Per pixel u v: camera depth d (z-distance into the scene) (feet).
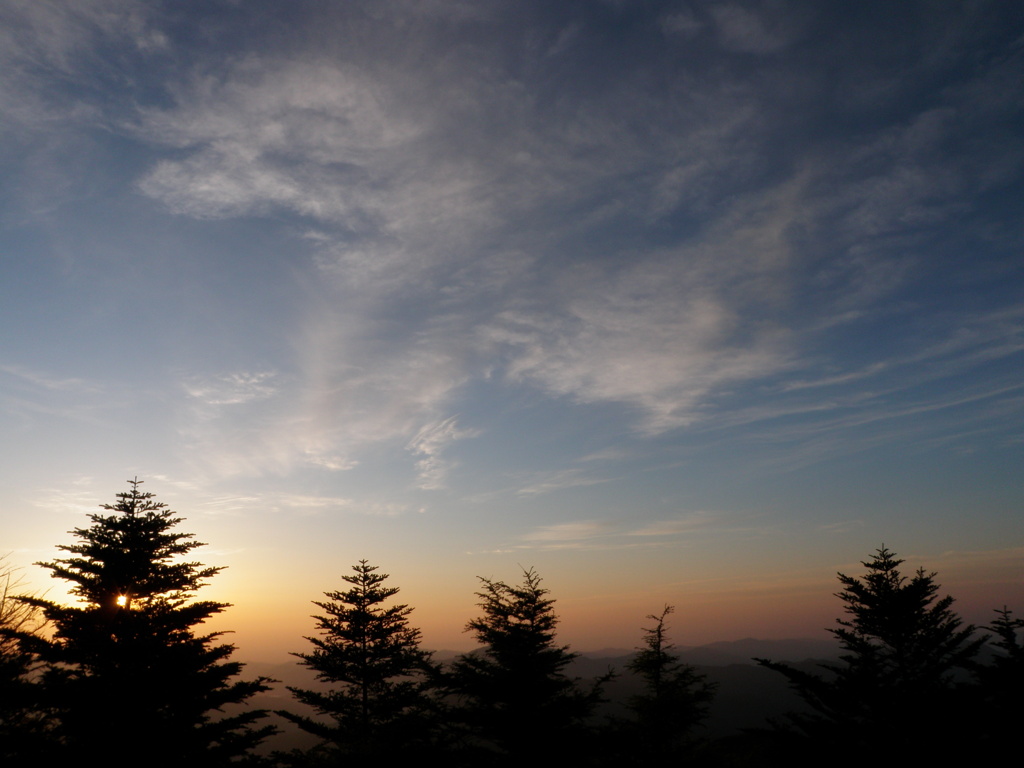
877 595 72.95
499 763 93.86
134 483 94.89
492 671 101.60
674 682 128.36
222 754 86.38
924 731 63.52
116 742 77.30
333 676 131.54
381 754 88.43
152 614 87.71
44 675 78.33
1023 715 63.05
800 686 71.82
